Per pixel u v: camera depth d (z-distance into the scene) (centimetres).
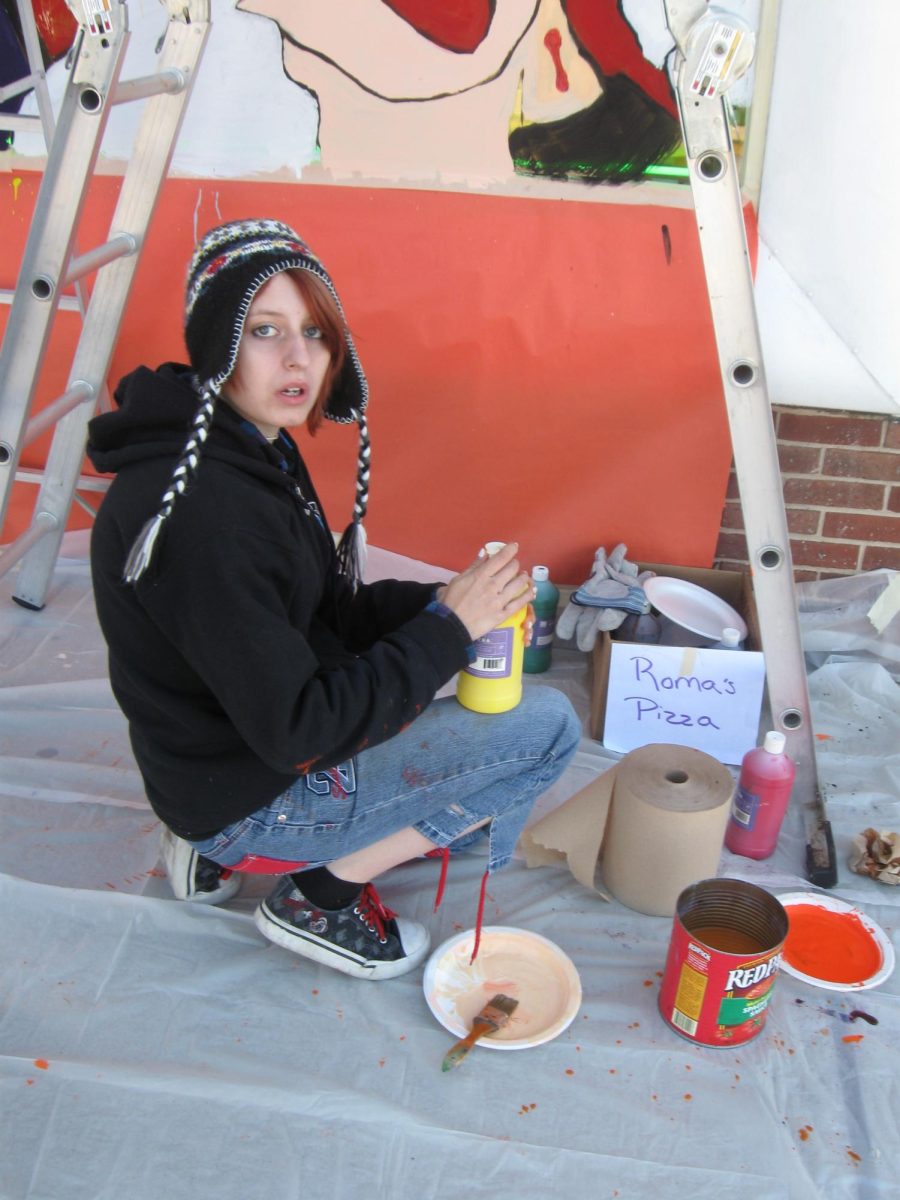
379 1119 158
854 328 263
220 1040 172
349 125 265
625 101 254
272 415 155
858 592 301
